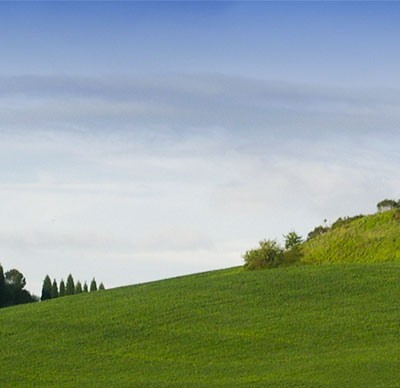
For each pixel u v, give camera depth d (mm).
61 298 70062
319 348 51062
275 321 56156
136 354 51656
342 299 60125
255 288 63812
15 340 55281
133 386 45781
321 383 44594
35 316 61375
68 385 46594
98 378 47625
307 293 61781
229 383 45656
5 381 47656
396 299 59594
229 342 52812
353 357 48906
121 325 57188
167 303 61719
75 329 56969
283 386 44500
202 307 60000
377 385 43781
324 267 69438
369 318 55844
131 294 66688
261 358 49875
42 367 49938
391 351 49688
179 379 46812
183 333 54906
